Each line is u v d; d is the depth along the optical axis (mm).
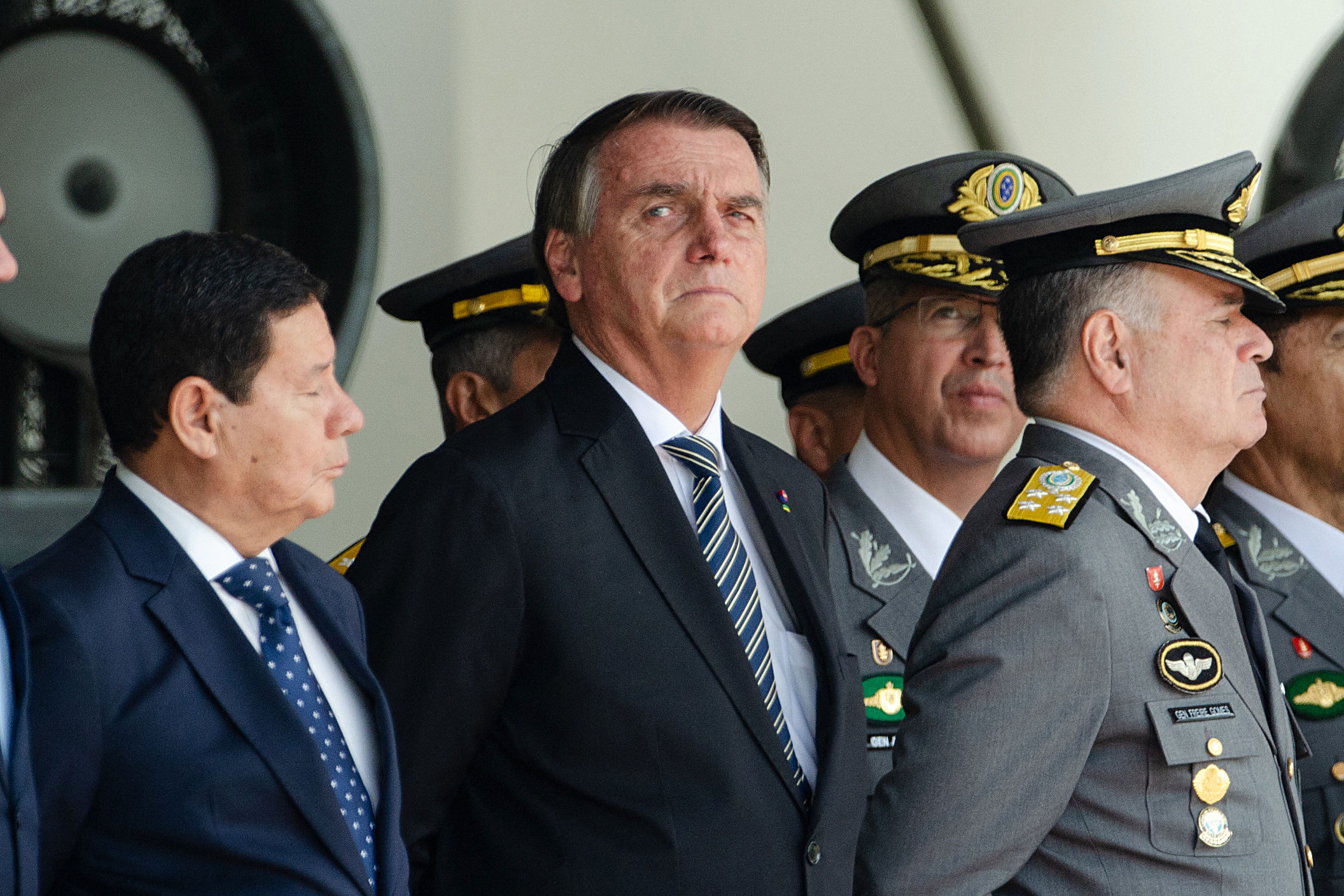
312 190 14516
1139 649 7293
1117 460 7801
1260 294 7805
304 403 5977
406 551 6859
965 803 7004
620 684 6680
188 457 5902
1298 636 9523
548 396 7375
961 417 10109
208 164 14234
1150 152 18203
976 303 10141
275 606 6062
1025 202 10398
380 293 15922
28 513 13281
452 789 6805
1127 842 7188
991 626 7195
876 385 10531
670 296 7137
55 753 5273
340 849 5668
